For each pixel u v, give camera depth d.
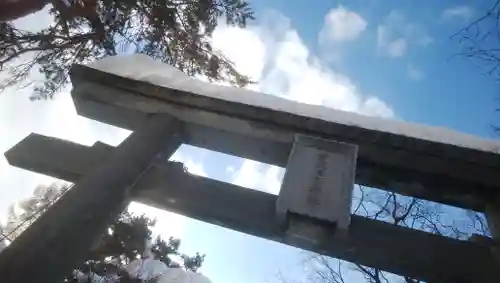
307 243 1.89
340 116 2.41
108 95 2.55
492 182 2.14
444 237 1.90
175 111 2.49
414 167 2.25
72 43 5.73
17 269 1.29
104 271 5.66
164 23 6.29
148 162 2.12
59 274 1.37
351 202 1.85
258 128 2.40
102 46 6.06
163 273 6.15
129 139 2.26
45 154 2.25
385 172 2.33
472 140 2.27
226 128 2.45
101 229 1.66
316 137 2.30
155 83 2.51
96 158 2.19
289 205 1.82
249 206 2.01
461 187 2.24
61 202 1.65
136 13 6.18
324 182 1.96
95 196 1.73
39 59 5.76
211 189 2.09
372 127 2.29
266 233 1.94
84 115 2.75
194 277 6.23
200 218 2.04
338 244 1.84
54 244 1.43
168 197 2.04
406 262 1.79
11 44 5.29
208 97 2.43
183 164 2.25
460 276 1.74
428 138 2.21
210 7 6.44
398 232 1.89
